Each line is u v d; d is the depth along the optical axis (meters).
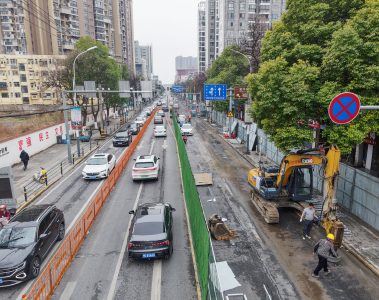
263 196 14.12
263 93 13.20
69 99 39.97
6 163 23.67
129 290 8.80
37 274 9.66
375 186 12.44
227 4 80.62
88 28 99.81
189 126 40.91
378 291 8.64
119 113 71.44
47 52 84.25
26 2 78.19
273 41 15.45
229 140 35.72
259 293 8.56
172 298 8.41
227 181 19.92
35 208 11.61
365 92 11.63
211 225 12.45
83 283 9.15
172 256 10.70
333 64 11.62
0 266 8.70
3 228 10.19
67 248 10.31
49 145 32.72
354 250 10.79
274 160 25.08
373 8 11.75
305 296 8.41
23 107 54.56
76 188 18.83
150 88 24.14
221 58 48.09
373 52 11.11
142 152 29.72
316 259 10.43
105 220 13.89
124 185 19.42
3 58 66.12
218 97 33.69
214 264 6.84
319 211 13.55
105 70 41.72
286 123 13.38
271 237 12.10
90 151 30.06
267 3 81.56
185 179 16.92
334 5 13.97
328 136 12.66
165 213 11.48
